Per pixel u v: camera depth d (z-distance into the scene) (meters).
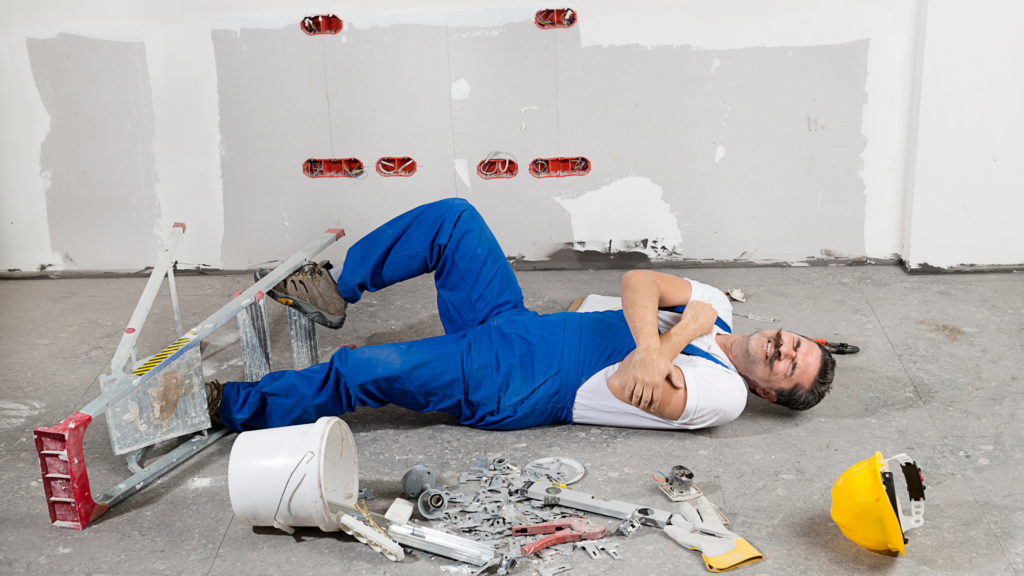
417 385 2.36
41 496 2.20
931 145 3.36
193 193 3.71
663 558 1.91
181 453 2.34
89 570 1.91
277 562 1.92
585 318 2.44
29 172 3.67
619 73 3.46
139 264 3.84
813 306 3.30
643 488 2.17
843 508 1.85
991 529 1.96
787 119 3.49
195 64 3.50
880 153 3.51
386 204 3.73
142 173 3.67
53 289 3.71
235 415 2.40
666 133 3.54
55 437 1.97
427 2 3.38
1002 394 2.57
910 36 3.32
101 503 2.10
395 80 3.51
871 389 2.64
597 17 3.37
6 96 3.54
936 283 3.46
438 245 2.62
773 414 2.52
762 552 1.91
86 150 3.64
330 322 2.72
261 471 1.91
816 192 3.60
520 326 2.42
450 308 2.71
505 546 1.96
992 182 3.38
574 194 3.67
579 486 2.18
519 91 3.51
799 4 3.31
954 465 2.22
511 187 3.68
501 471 2.26
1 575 1.89
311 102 3.55
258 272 2.72
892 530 1.78
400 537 1.94
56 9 3.41
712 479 2.20
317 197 3.71
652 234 3.73
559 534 1.96
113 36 3.45
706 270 3.74
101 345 3.13
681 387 2.26
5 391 2.78
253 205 3.73
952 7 3.16
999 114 3.28
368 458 2.35
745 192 3.62
